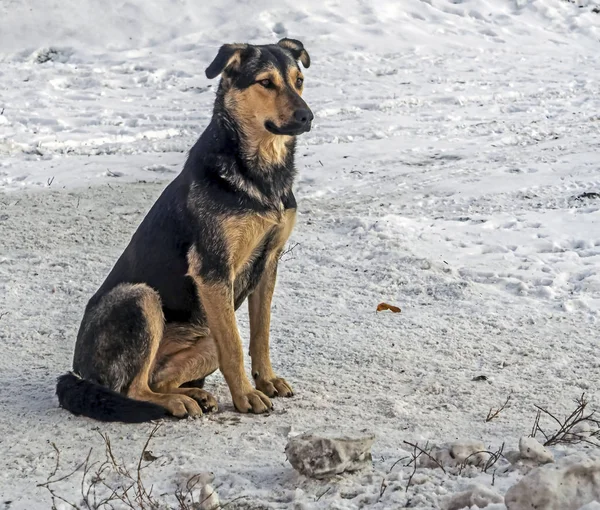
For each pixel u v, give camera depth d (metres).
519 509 5.52
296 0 38.44
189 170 8.57
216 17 36.69
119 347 8.41
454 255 14.08
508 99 27.91
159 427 8.03
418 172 20.00
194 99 27.64
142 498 6.16
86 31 34.75
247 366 10.07
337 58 32.91
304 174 19.95
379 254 14.12
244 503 6.14
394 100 27.27
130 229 15.78
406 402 8.64
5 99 26.97
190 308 8.57
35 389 9.18
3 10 35.12
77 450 7.51
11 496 6.56
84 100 27.41
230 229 8.27
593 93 28.52
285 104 8.33
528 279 12.91
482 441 7.41
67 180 19.27
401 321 11.37
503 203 17.16
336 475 6.54
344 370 9.68
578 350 10.20
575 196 17.34
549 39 38.12
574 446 7.15
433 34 37.44
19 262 13.91
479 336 10.75
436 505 5.91
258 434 7.82
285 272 13.51
